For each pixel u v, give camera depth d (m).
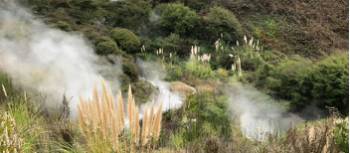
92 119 4.88
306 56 13.28
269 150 6.05
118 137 5.02
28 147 5.14
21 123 5.73
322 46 13.79
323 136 5.89
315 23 14.75
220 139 7.55
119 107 4.84
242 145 6.73
